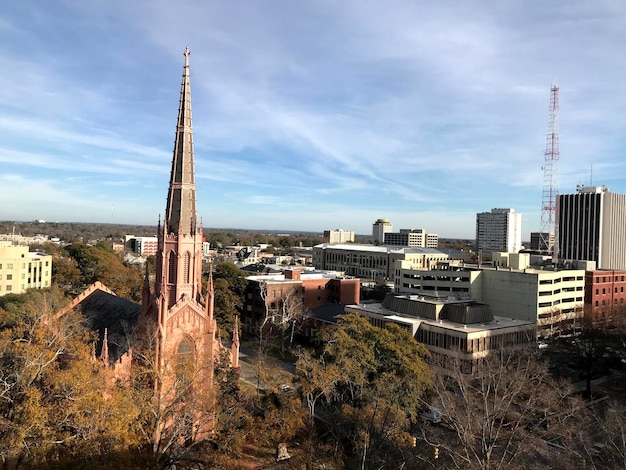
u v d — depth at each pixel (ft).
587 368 261.03
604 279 388.37
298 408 168.25
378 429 150.82
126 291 397.39
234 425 152.97
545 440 171.94
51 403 106.42
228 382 168.55
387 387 172.96
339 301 422.00
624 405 225.97
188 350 161.68
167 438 135.54
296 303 370.73
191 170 162.91
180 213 159.02
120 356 153.28
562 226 585.63
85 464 97.45
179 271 159.22
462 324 274.98
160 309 151.74
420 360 195.83
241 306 368.89
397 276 427.33
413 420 175.52
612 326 302.45
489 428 140.56
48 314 189.67
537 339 290.56
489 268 387.75
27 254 480.23
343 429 166.40
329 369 179.11
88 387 110.93
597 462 156.04
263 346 331.57
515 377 163.73
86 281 471.21
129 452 107.14
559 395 199.82
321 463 146.61
